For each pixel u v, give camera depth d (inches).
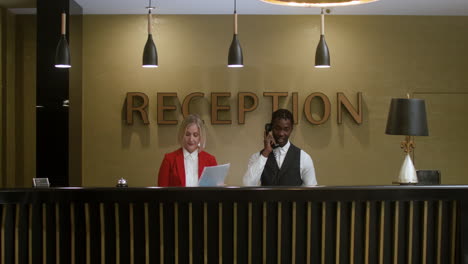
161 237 135.3
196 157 199.9
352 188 135.9
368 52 295.1
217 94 292.0
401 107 196.5
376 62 295.3
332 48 295.0
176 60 293.9
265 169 203.5
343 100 292.7
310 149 295.1
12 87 297.3
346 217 137.4
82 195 134.0
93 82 292.0
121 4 273.6
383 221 137.5
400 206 138.0
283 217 136.9
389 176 295.1
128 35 293.1
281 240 137.0
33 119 300.2
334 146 295.0
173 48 293.9
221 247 136.0
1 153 292.2
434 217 138.6
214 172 166.7
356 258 137.9
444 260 138.9
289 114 204.7
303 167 204.2
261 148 294.7
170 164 198.5
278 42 295.0
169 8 281.6
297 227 136.9
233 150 294.0
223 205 135.8
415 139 295.9
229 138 294.2
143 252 135.6
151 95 293.9
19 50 299.3
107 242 135.4
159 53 293.6
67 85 256.8
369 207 137.2
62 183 256.4
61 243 135.2
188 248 136.3
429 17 296.0
